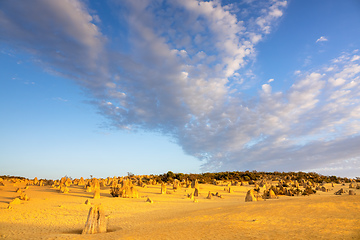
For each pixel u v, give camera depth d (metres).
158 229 24.75
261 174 172.62
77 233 26.53
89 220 25.86
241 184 122.50
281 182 125.75
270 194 65.94
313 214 25.86
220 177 155.88
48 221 33.62
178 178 138.50
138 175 157.38
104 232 25.89
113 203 54.66
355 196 33.94
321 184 119.19
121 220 33.75
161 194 77.38
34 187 93.38
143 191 84.62
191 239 19.92
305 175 166.38
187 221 28.22
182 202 57.84
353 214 24.52
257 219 25.61
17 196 64.44
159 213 39.34
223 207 36.81
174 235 21.53
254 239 18.66
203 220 27.86
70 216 38.12
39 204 50.75
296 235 19.03
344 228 20.19
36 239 22.53
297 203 32.12
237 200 64.06
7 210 41.50
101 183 97.94
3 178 132.50
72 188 88.31
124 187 69.88
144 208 47.06
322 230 19.97
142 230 24.95
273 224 23.27
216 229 22.75
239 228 22.53
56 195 69.00
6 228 28.02
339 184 126.81
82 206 48.88
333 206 28.55
